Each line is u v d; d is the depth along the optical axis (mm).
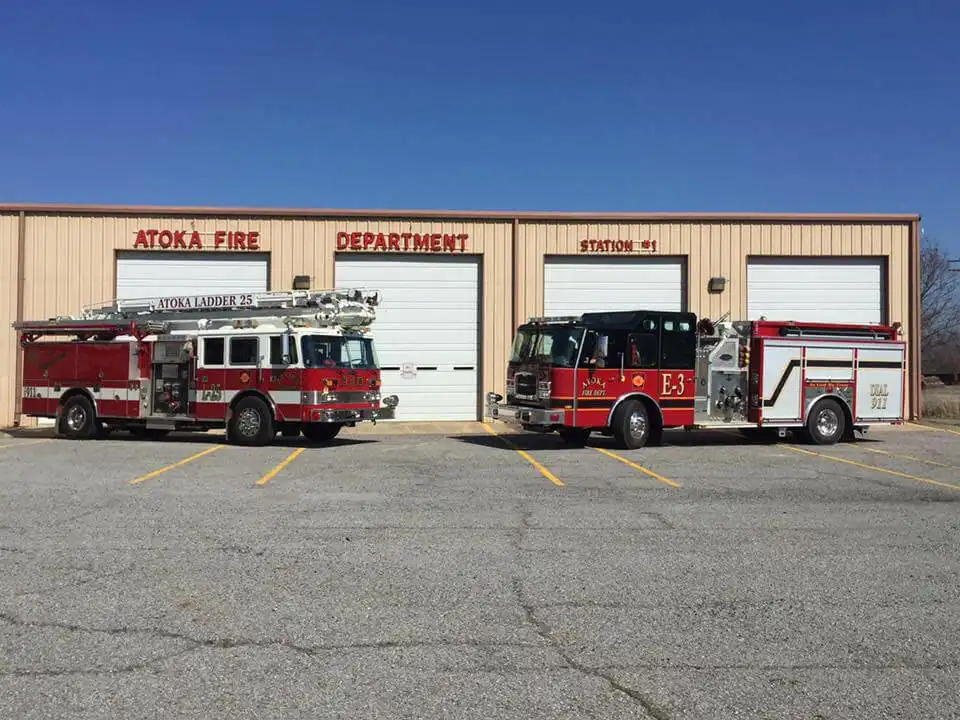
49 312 22594
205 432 20719
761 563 6977
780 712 4082
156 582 6230
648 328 16453
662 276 23922
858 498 10359
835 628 5332
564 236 23656
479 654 4824
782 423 17375
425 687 4348
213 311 17750
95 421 18312
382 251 23266
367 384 17328
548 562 6953
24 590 5996
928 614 5633
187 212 22891
